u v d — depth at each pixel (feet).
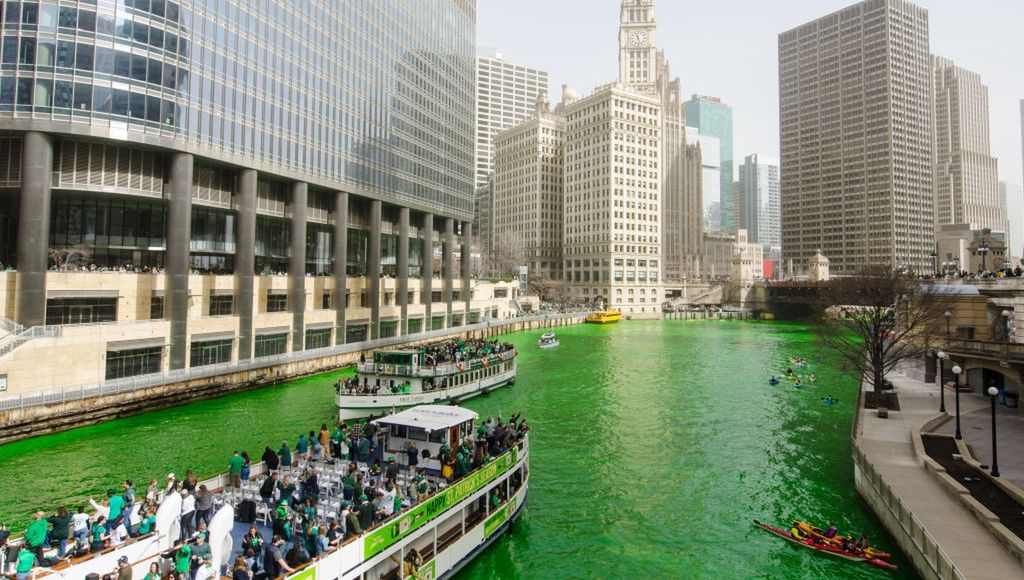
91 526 68.44
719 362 294.87
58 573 58.23
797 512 104.73
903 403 161.48
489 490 92.32
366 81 296.71
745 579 82.94
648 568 86.48
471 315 434.71
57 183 173.06
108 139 175.83
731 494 114.01
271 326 231.30
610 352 335.47
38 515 64.90
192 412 173.68
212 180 215.31
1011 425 134.51
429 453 95.25
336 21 273.75
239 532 72.33
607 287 651.25
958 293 204.13
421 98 354.95
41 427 144.46
